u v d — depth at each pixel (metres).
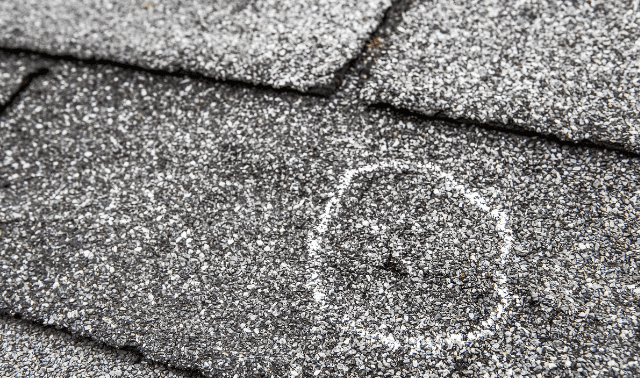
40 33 0.61
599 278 0.53
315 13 0.59
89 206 0.57
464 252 0.54
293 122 0.57
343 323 0.53
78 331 0.54
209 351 0.53
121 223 0.56
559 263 0.54
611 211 0.54
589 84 0.56
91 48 0.60
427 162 0.56
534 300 0.53
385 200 0.55
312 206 0.55
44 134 0.59
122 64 0.59
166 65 0.59
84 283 0.55
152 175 0.57
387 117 0.57
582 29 0.57
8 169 0.58
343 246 0.55
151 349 0.53
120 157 0.58
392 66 0.57
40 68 0.60
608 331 0.52
